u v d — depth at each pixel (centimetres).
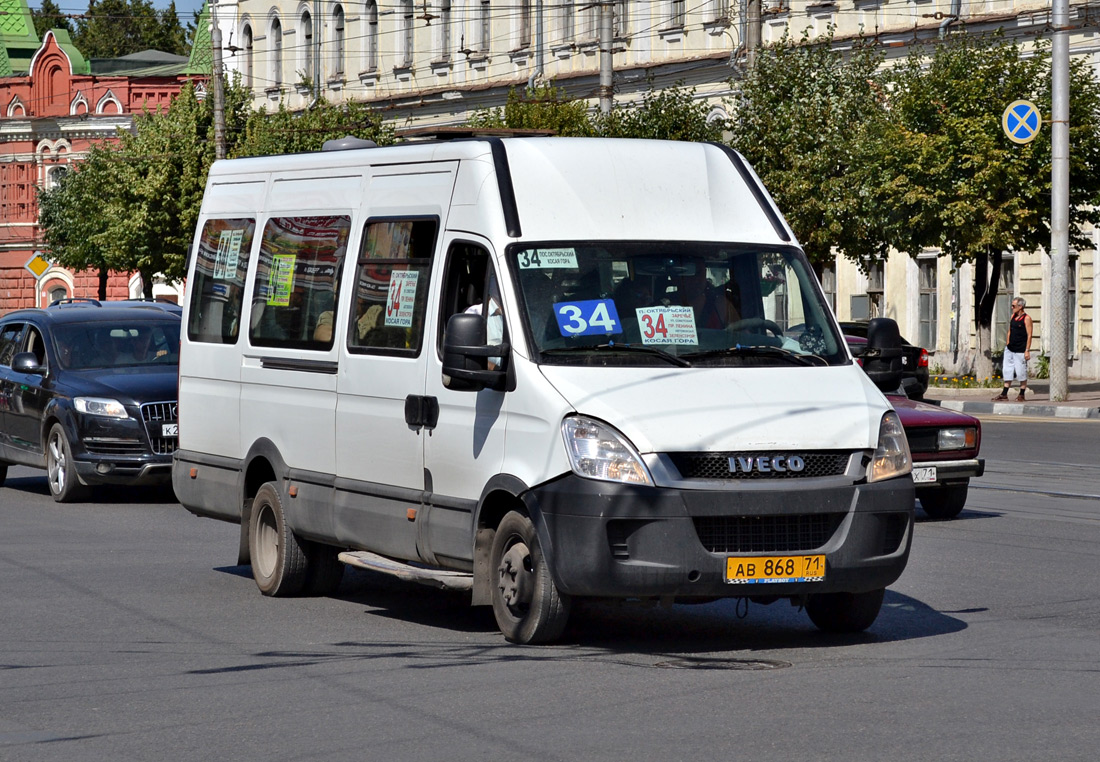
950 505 1664
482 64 5809
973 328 4453
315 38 6600
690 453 931
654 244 1038
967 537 1523
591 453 934
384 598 1230
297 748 748
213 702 852
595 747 737
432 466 1050
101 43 12219
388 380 1094
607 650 988
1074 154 3538
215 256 1341
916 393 2495
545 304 997
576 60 5394
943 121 3528
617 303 1008
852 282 4819
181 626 1098
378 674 919
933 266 4581
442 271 1055
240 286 1295
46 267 6612
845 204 3691
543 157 1052
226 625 1103
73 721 812
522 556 986
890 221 3612
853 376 1014
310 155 1234
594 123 4238
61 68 8356
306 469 1189
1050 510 1733
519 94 5109
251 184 1307
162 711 832
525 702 836
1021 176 3456
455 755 727
